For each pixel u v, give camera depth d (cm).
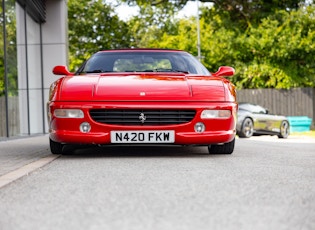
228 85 681
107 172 497
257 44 2617
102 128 629
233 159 630
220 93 655
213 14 2781
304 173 494
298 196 365
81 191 388
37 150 800
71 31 3153
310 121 2342
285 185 416
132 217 294
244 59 2783
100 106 627
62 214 307
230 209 316
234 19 2720
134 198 354
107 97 632
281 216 297
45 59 1639
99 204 335
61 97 644
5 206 339
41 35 1639
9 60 1255
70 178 460
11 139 1165
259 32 2622
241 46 2664
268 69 2652
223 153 706
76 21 3136
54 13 1647
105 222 283
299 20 2566
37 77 1577
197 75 705
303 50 2580
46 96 1638
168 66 736
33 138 1236
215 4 2712
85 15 3158
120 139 629
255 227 271
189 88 650
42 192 388
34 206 335
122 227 271
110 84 650
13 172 505
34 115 1518
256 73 2697
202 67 758
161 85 649
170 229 266
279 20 2623
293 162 603
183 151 747
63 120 636
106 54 760
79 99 636
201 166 545
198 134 636
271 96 2598
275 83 2675
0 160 638
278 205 331
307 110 2595
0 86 1184
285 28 2600
